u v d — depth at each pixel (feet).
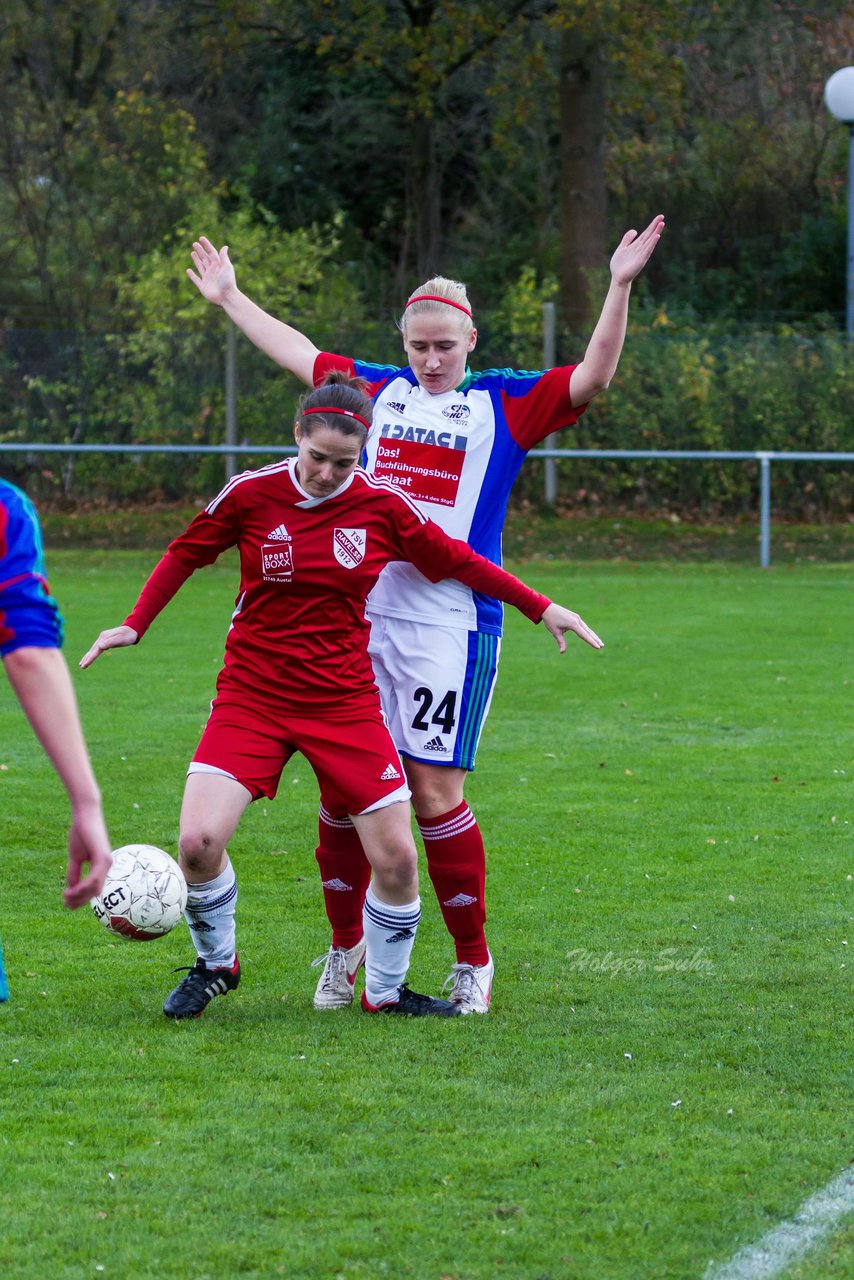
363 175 309.22
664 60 237.66
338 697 44.68
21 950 52.90
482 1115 37.96
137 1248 31.24
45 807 74.28
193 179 263.49
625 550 193.47
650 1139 36.45
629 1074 40.81
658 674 114.73
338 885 47.26
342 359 50.67
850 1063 41.63
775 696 105.91
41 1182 34.24
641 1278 30.09
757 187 292.81
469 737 47.03
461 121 294.66
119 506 205.05
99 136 274.57
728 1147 36.04
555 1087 39.88
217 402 200.95
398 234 312.50
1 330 200.95
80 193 268.62
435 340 47.09
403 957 45.98
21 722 96.27
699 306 275.39
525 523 202.90
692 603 154.81
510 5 242.58
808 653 124.36
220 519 44.55
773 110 302.45
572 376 47.29
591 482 205.57
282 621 44.34
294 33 264.93
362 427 42.50
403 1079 40.45
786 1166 35.01
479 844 47.14
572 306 239.91
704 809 74.90
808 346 203.82
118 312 206.80
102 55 293.23
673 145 298.97
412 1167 34.94
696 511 205.36
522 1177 34.45
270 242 238.07
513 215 309.22
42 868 63.77
